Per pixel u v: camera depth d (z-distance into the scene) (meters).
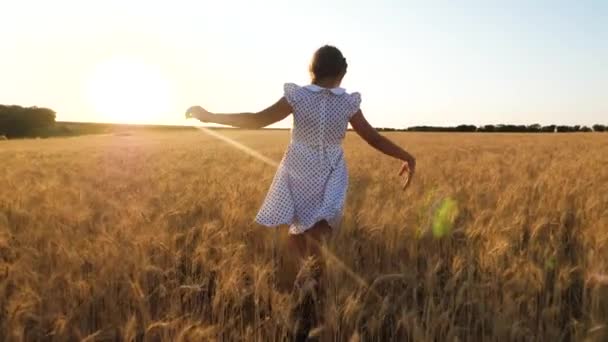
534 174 9.47
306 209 3.41
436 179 8.44
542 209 5.24
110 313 3.20
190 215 5.41
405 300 3.32
